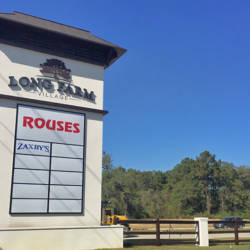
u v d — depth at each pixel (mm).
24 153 13906
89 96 16109
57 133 14875
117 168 70938
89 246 14242
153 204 81938
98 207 15234
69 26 17359
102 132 16172
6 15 14680
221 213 85312
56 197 14289
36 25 14773
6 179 13336
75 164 15062
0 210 13008
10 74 14234
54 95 15094
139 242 16469
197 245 16734
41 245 13219
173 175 103938
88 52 16656
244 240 18016
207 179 90062
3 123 13688
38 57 15062
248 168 92688
